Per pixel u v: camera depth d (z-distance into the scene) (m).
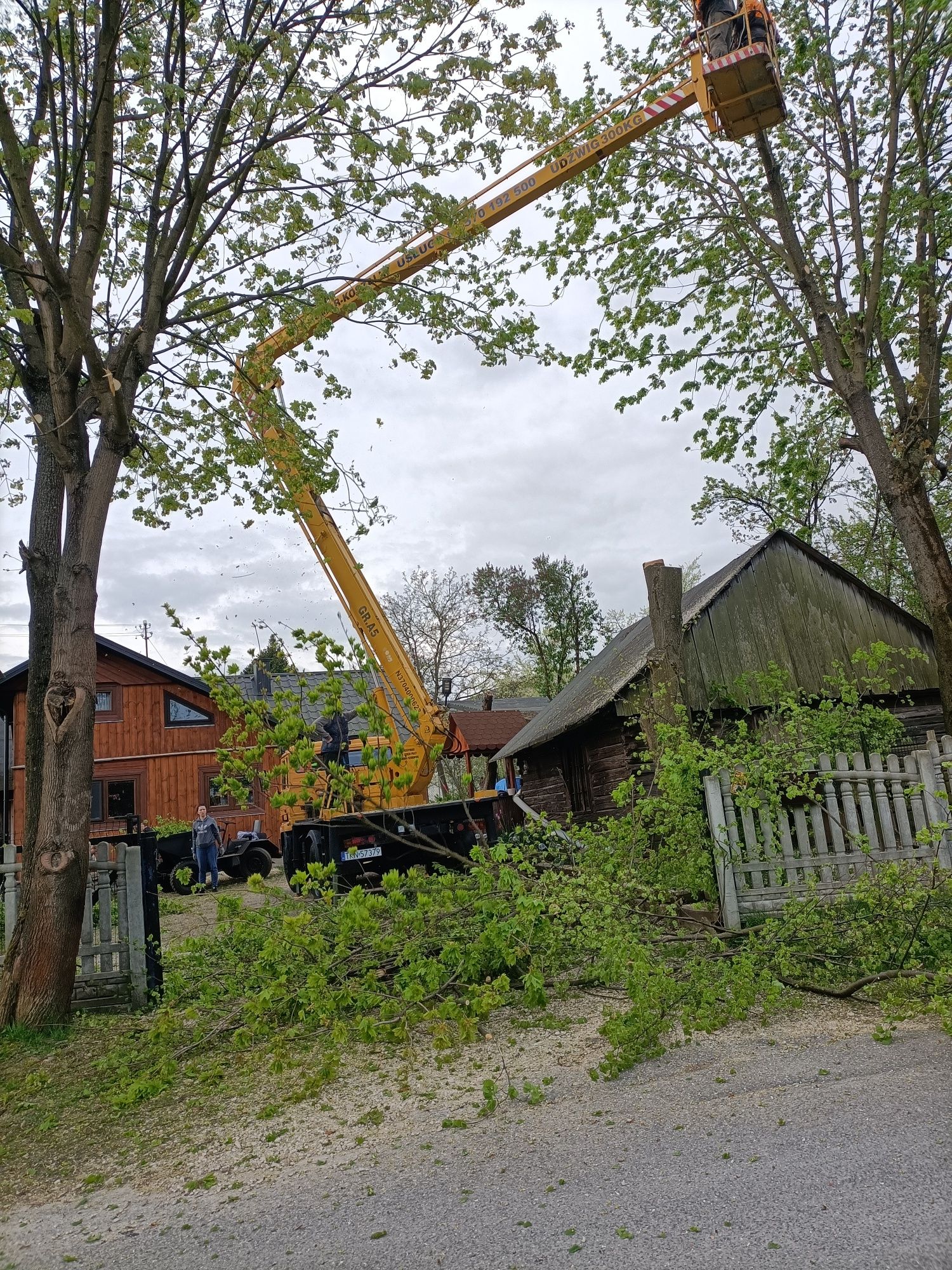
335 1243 2.92
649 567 10.07
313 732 4.99
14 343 8.04
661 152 13.53
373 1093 4.56
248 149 8.62
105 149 7.23
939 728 15.43
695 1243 2.61
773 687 9.69
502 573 45.72
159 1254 3.02
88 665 6.96
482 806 12.31
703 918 6.82
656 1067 4.45
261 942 5.38
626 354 14.15
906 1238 2.49
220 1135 4.22
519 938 4.74
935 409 12.62
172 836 19.19
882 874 5.82
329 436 9.77
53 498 7.73
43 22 7.68
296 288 9.09
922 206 11.48
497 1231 2.85
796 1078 4.02
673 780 6.64
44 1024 6.32
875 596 15.42
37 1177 3.96
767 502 24.36
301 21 8.30
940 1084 3.71
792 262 13.09
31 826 7.09
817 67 12.30
